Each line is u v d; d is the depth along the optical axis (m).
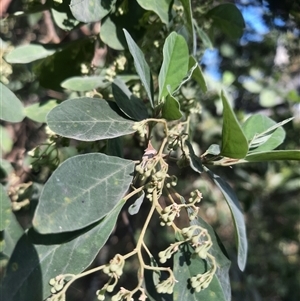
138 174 0.25
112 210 0.23
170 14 0.31
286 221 0.83
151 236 0.73
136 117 0.26
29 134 0.54
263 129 0.29
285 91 0.67
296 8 0.47
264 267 0.80
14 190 0.34
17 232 0.29
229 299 0.25
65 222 0.21
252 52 0.67
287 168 0.78
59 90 0.36
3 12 0.39
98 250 0.23
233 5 0.38
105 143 0.31
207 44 0.36
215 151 0.26
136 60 0.25
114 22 0.32
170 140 0.26
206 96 0.59
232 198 0.26
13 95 0.30
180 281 0.23
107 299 0.61
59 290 0.23
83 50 0.35
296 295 0.82
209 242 0.23
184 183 0.59
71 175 0.22
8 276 0.22
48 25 0.52
